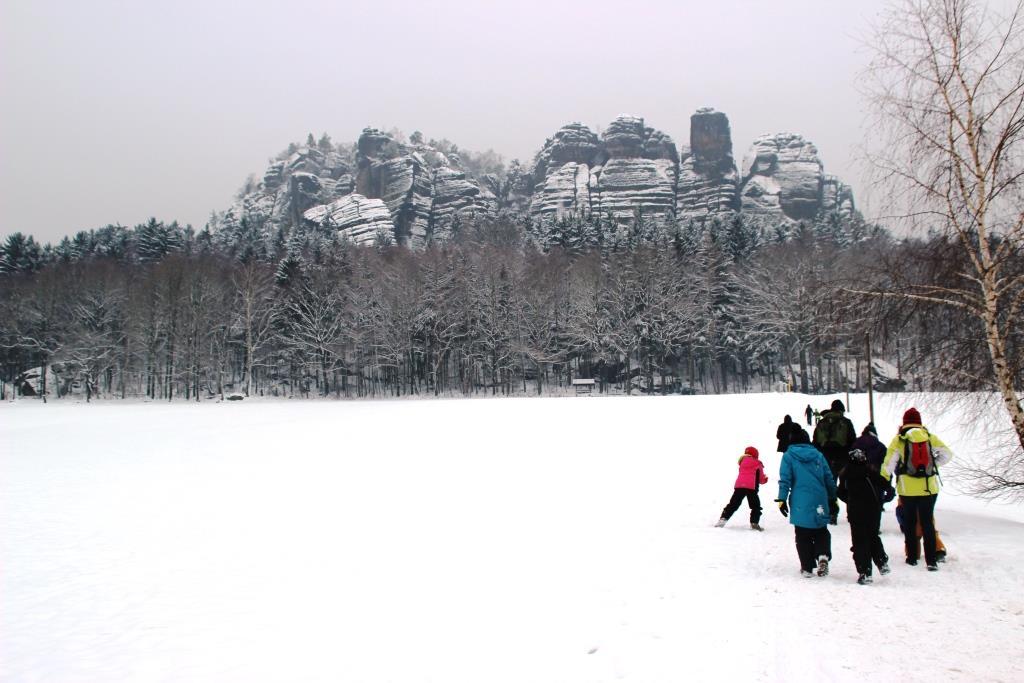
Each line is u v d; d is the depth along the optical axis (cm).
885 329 1211
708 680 545
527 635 688
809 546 844
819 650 597
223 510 1441
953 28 1116
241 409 5375
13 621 790
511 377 8388
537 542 1105
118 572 991
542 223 13375
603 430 2930
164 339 8069
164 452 2466
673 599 771
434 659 638
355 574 957
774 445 2306
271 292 8369
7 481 1838
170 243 11412
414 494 1589
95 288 8444
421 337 8381
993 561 863
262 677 616
